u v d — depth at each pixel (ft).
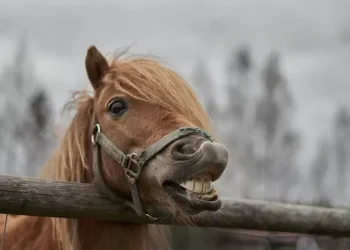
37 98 86.07
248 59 123.75
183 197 8.92
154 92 10.37
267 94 123.75
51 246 11.29
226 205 11.94
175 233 30.76
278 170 124.77
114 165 10.37
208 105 102.32
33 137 76.02
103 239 10.98
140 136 10.00
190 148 9.05
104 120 10.75
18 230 11.83
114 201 10.56
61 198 9.91
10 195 9.38
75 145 11.48
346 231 13.15
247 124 121.29
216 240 32.76
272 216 12.35
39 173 12.73
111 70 11.38
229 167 12.95
